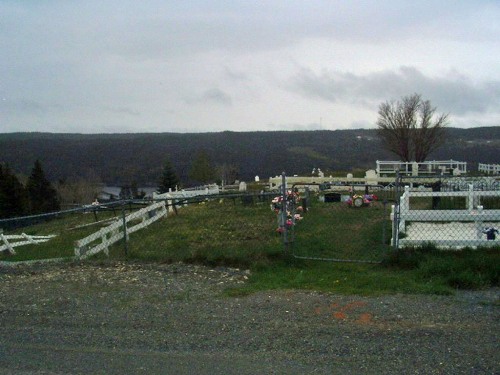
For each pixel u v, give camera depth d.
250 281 8.28
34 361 5.02
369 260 9.61
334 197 21.38
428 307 6.56
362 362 4.84
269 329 5.78
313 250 10.62
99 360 5.00
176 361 4.95
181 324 6.00
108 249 12.34
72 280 8.37
